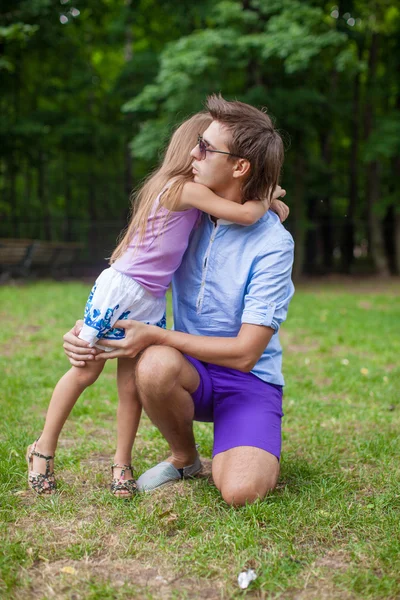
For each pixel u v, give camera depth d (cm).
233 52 1386
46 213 2119
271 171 265
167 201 263
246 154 259
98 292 263
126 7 1789
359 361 629
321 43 1336
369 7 1655
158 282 270
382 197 1922
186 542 235
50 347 662
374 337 770
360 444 353
